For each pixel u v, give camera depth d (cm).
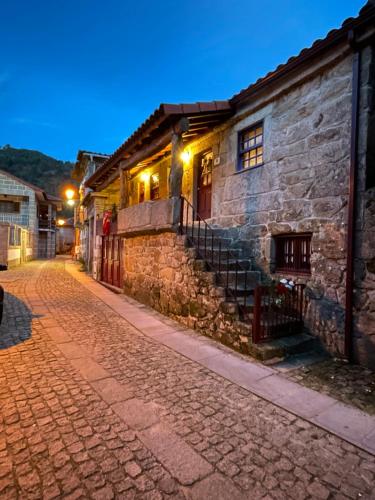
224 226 628
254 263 548
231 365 362
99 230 1132
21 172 6569
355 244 379
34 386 299
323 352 414
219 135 650
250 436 228
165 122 582
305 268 469
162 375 332
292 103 477
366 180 369
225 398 285
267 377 332
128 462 197
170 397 284
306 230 449
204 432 231
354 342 379
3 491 171
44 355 380
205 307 479
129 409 261
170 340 451
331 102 419
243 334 402
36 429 229
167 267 595
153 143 652
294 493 176
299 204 461
